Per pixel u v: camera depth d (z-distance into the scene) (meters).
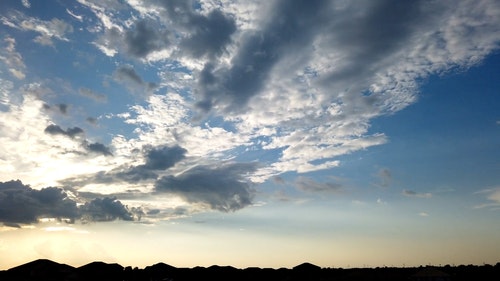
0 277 67.88
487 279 79.94
